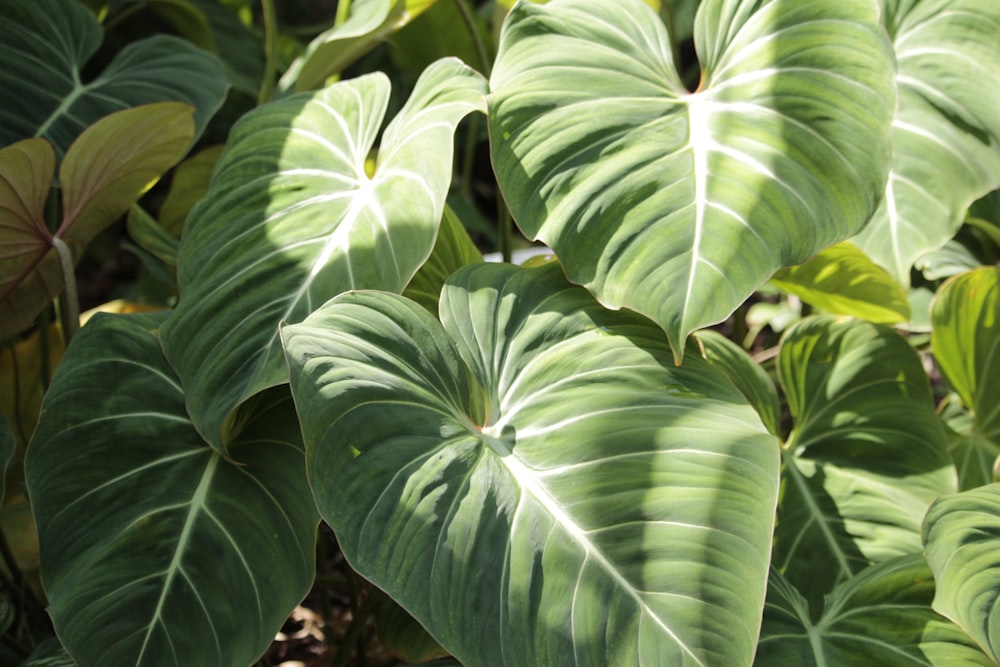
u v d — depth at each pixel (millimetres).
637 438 1072
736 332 2260
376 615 1521
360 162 1401
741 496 1007
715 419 1094
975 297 1642
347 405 1025
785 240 1126
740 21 1315
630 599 945
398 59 3109
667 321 1077
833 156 1185
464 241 1550
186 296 1343
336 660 1483
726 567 958
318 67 1905
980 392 1703
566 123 1241
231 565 1179
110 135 1488
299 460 1263
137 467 1250
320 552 1842
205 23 2859
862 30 1240
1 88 1751
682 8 3387
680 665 904
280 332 1046
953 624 1090
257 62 3230
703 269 1096
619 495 1020
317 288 1247
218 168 1508
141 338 1369
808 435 1540
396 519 989
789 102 1222
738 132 1213
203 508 1217
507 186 1229
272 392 1349
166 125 1555
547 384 1166
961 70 1690
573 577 966
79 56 1934
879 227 1672
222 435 1176
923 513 1426
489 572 976
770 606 1138
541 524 1005
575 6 1379
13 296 1716
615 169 1195
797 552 1413
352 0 2055
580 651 930
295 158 1443
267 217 1370
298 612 2135
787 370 1603
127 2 3113
